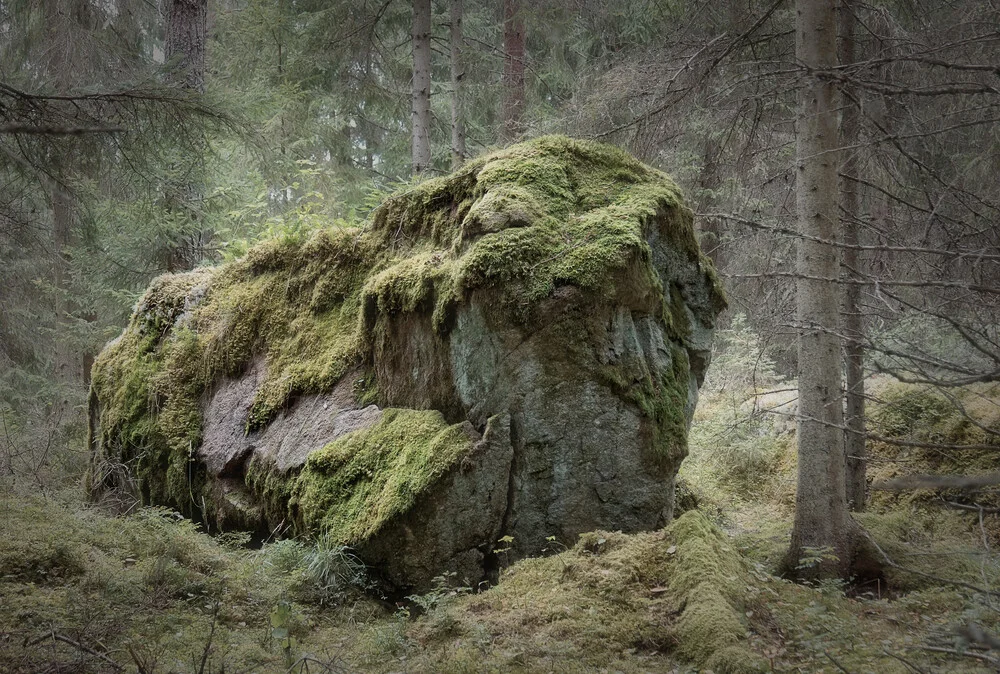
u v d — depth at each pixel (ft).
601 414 18.15
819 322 19.40
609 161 20.97
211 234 42.19
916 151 21.31
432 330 19.34
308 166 42.42
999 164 20.52
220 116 20.44
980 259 10.46
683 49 21.61
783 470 31.32
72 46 38.17
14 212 23.22
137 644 12.94
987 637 7.30
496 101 47.19
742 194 28.35
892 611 16.60
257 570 17.40
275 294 24.47
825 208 19.29
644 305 19.06
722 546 16.53
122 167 21.98
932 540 22.48
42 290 44.55
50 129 7.07
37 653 11.93
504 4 42.14
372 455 19.02
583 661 13.65
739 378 37.55
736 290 31.17
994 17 18.42
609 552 16.87
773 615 15.01
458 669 13.21
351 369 21.54
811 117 19.29
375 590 17.89
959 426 26.66
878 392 30.60
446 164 49.42
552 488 18.15
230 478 22.48
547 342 17.84
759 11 23.93
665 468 18.89
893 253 21.09
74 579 15.21
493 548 18.02
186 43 33.83
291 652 13.58
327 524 18.70
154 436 24.50
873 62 13.35
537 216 18.80
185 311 26.30
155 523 19.11
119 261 35.47
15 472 28.48
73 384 45.73
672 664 13.71
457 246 19.36
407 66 44.57
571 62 51.29
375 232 23.08
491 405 18.20
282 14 41.09
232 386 23.94
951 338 18.66
